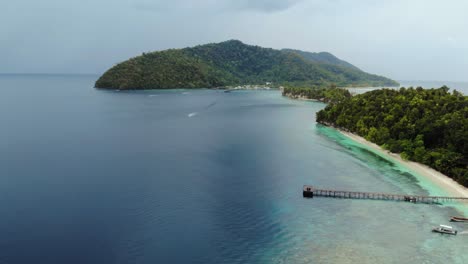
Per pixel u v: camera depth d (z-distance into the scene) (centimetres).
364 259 6550
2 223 7412
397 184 10400
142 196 9100
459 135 11912
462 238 7312
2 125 18712
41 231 7138
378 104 17900
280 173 11338
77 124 19588
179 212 8238
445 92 18762
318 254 6700
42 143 14650
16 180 10000
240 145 15138
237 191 9675
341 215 8369
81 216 7856
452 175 10819
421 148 12600
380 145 14812
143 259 6347
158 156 13000
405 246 7006
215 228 7556
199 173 11100
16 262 6078
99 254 6419
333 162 12675
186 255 6538
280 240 7162
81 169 11175
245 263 6375
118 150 13762
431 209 8712
